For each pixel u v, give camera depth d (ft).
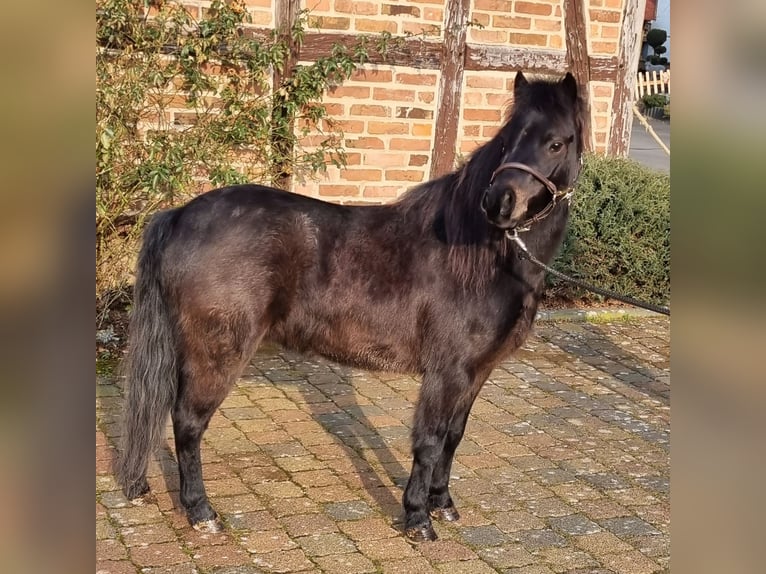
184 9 17.34
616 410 15.75
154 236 10.42
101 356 16.71
